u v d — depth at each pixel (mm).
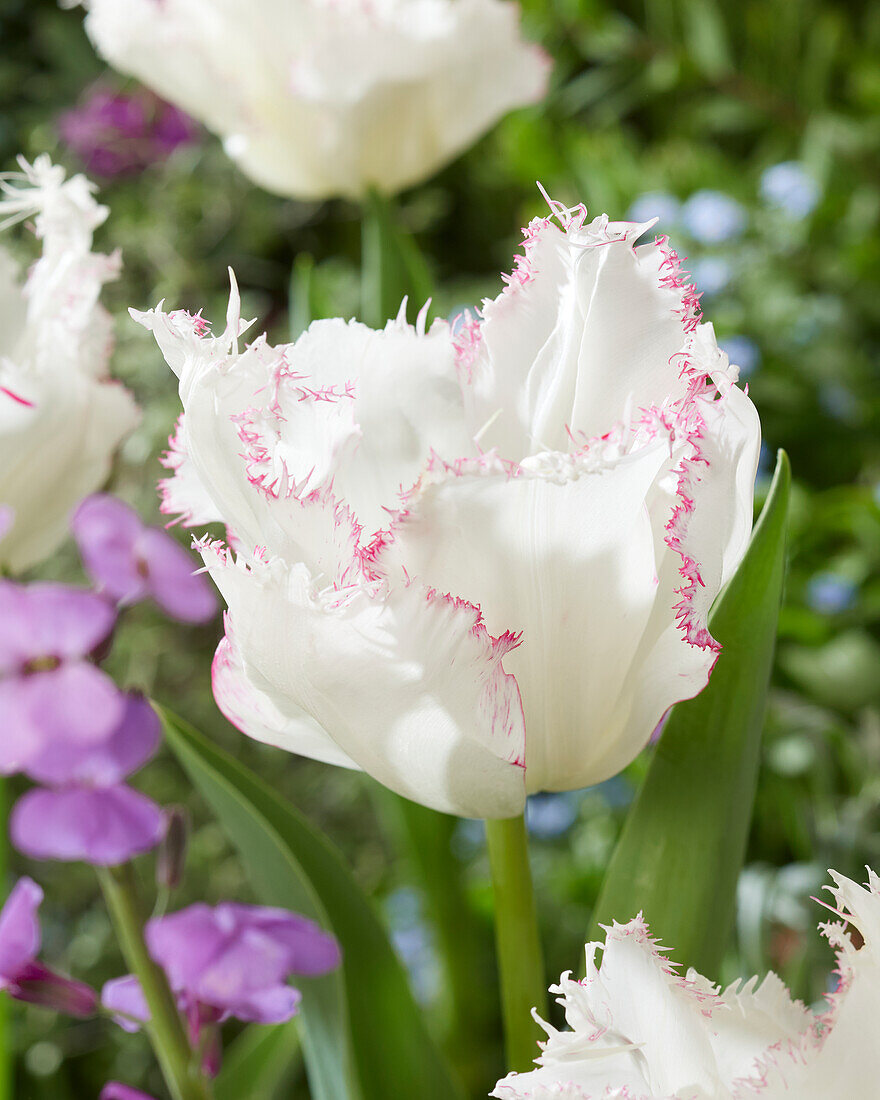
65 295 394
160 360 634
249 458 283
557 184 903
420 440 291
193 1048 404
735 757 360
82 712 441
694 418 283
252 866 405
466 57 486
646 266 299
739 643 357
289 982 406
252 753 669
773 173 785
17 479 395
